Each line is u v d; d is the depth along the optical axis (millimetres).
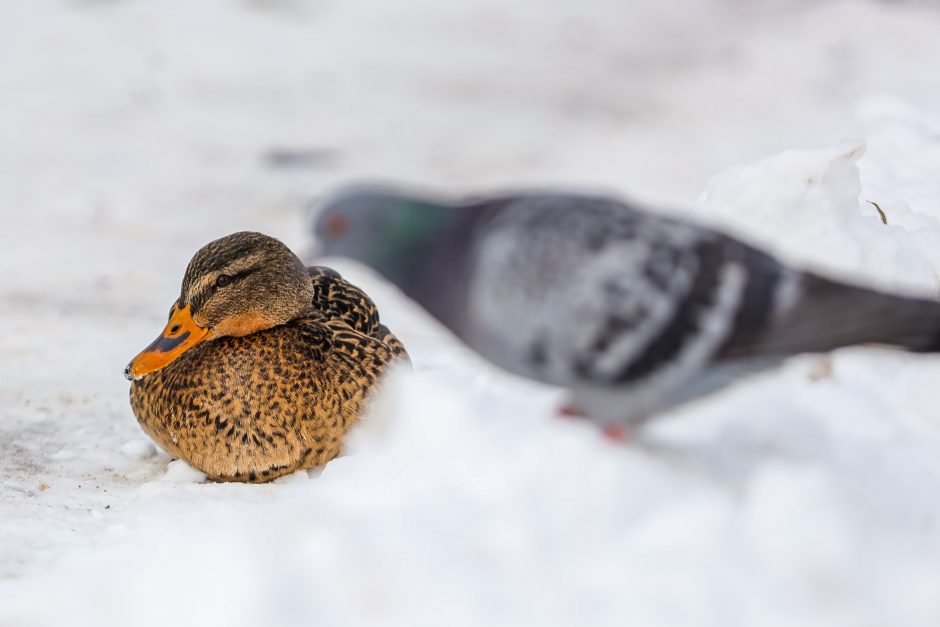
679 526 6527
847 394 8617
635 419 7133
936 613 6203
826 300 6664
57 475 10445
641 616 6230
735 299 6629
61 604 7277
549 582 6547
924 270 10414
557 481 7121
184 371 10422
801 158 10289
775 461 7008
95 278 18844
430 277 6957
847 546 6305
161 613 6961
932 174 13734
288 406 10289
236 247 10547
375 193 7047
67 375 13398
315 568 6797
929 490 7375
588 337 6707
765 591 6262
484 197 7109
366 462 9453
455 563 6746
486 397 9422
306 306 10836
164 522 8906
